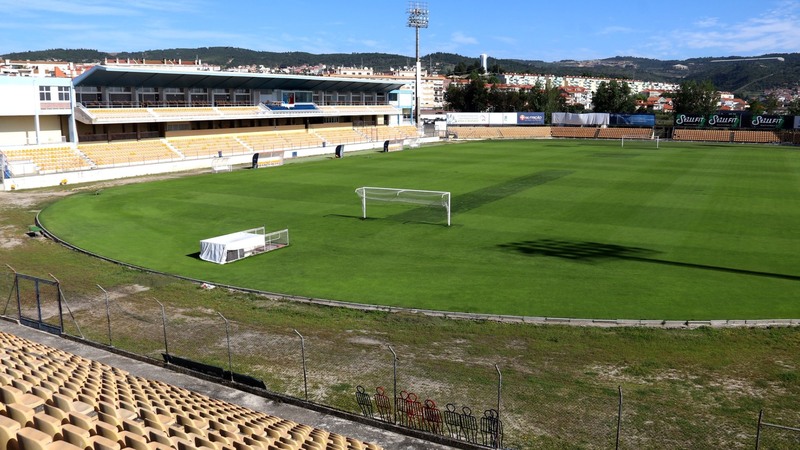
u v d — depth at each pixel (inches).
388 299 1114.1
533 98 6820.9
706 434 634.2
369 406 700.7
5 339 836.6
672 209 1934.1
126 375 728.3
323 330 959.6
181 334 948.6
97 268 1328.7
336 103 4714.6
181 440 482.0
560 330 946.7
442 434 642.2
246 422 593.6
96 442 445.4
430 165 3201.3
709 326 951.6
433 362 829.8
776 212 1877.5
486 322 983.6
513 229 1670.8
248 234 1486.2
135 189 2395.4
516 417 674.2
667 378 772.6
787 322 962.7
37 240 1579.7
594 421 663.8
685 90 6481.3
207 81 3555.6
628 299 1093.8
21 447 426.9
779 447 605.0
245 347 893.8
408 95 5565.9
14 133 2770.7
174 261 1389.0
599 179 2632.9
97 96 3137.3
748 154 3764.8
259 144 3708.2
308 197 2204.7
